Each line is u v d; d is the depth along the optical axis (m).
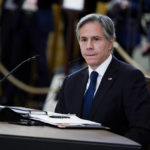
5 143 4.80
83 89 7.57
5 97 16.86
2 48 16.84
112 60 7.55
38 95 17.17
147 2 15.31
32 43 16.62
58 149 4.85
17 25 16.33
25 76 16.89
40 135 4.98
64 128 5.74
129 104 7.09
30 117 6.31
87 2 15.52
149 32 15.45
